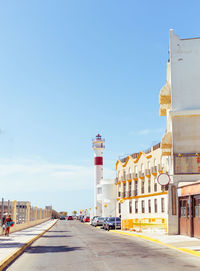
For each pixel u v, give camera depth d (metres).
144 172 53.50
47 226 48.81
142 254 15.17
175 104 26.00
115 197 74.06
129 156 60.53
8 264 12.44
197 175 26.92
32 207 49.56
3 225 27.20
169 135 26.61
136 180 57.41
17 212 35.31
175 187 27.39
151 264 12.11
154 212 48.62
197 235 22.58
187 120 25.25
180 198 26.81
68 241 22.75
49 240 23.70
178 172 24.42
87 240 23.58
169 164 30.28
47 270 11.12
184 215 25.88
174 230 27.06
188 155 24.62
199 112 25.22
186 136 24.98
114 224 40.25
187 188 24.50
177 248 17.33
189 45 26.78
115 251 16.44
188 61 26.55
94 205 85.56
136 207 56.38
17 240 21.61
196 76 26.28
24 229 38.72
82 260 13.27
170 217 27.22
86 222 77.19
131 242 21.80
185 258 13.75
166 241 21.08
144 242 21.83
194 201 23.62
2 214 26.83
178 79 26.36
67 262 12.80
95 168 87.88
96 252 16.03
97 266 11.73
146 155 53.53
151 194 50.06
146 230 37.28
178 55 26.69
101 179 79.56
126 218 38.25
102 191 76.31
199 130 25.03
